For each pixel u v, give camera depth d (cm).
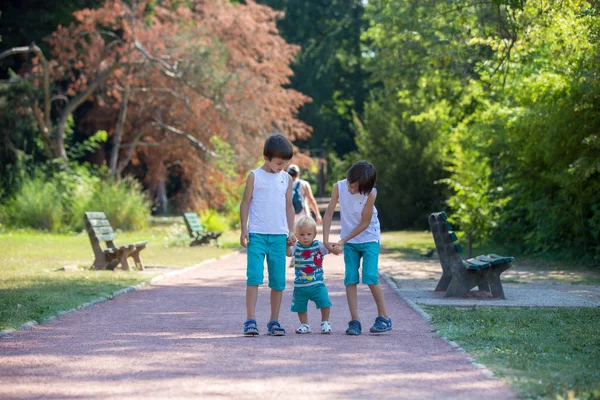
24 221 2930
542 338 749
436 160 3575
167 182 5456
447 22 2075
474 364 629
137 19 3675
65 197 3067
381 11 2797
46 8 3825
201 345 729
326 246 810
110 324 864
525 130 1786
